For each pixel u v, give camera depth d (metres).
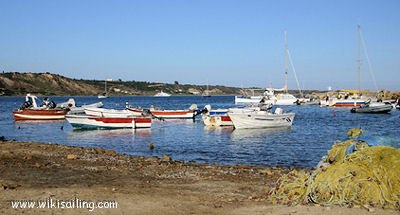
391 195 9.60
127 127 42.88
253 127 42.22
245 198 11.38
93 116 41.94
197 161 22.02
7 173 14.44
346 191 9.62
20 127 46.09
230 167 18.53
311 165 20.75
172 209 9.83
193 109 58.75
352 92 119.38
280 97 100.50
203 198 11.29
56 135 37.81
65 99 177.50
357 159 10.24
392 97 101.06
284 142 31.00
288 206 9.85
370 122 49.75
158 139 34.06
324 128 42.78
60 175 14.51
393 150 10.44
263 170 17.62
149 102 149.50
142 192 11.76
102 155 21.30
